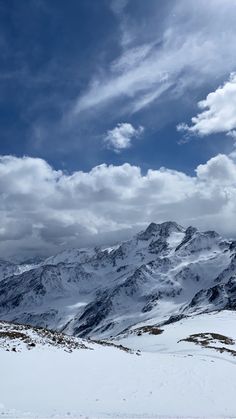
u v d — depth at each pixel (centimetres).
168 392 3334
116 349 4538
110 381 3303
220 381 3906
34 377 3030
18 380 2917
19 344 3597
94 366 3594
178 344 6262
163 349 6053
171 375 3797
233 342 6619
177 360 4469
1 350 3344
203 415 2941
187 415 2877
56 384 3000
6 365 3097
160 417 2697
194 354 5231
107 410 2708
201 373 4041
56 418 2344
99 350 4222
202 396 3397
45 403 2645
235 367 4612
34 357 3409
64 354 3691
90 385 3139
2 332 3838
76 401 2783
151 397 3141
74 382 3123
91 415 2522
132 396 3088
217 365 4531
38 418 2297
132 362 4009
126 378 3462
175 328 8481
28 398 2677
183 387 3531
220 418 2895
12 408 2467
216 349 5656
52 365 3341
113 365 3747
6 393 2688
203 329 8088
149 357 4422
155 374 3725
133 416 2622
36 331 4238
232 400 3447
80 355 3819
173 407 3019
